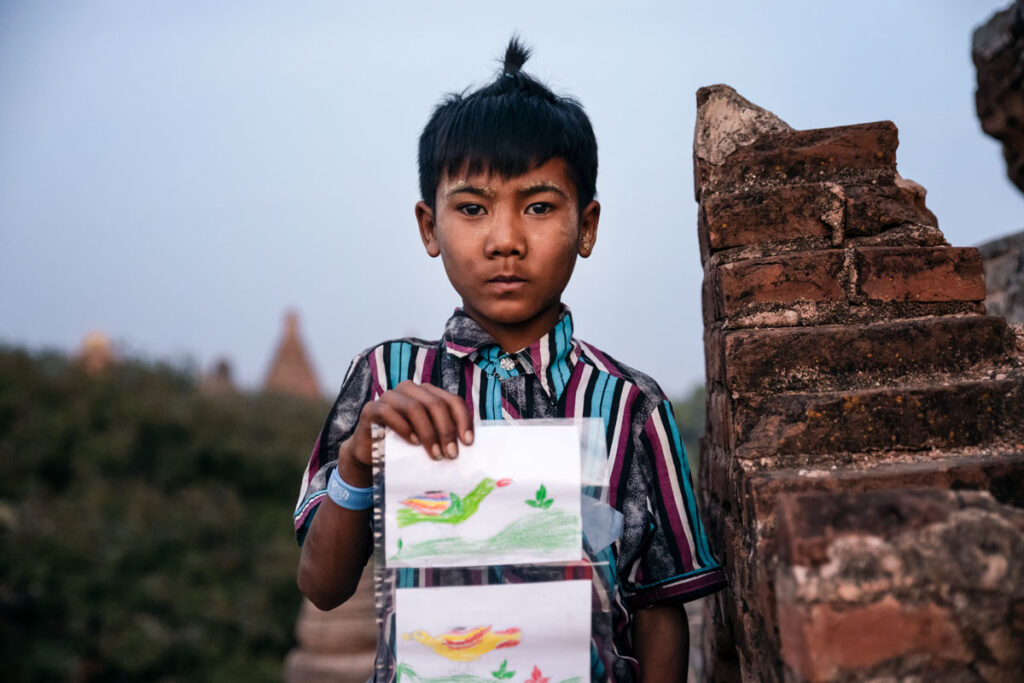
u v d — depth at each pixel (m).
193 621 10.75
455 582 1.31
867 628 1.04
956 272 1.62
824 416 1.46
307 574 1.49
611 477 1.52
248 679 10.52
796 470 1.41
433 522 1.30
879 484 1.33
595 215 1.71
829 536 1.04
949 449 1.44
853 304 1.61
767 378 1.52
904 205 1.72
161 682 10.19
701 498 2.07
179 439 12.98
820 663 1.03
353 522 1.43
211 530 11.79
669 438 1.58
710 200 1.73
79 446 11.97
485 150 1.50
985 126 2.86
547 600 1.31
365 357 1.66
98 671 10.05
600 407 1.56
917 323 1.53
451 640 1.29
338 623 6.97
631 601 1.55
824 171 1.76
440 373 1.59
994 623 1.04
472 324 1.59
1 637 9.83
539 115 1.54
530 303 1.51
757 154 1.77
